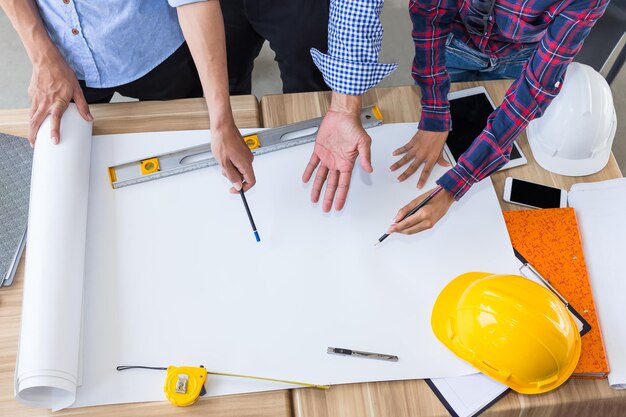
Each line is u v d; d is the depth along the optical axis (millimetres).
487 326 997
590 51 1827
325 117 1158
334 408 991
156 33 1237
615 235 1156
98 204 1143
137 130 1230
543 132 1229
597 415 1048
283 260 1091
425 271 1097
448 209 1162
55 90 1172
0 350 1029
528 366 987
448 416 993
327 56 1083
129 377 998
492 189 1188
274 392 998
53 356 953
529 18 1197
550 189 1204
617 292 1105
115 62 1257
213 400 988
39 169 1108
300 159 1201
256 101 1284
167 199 1148
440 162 1212
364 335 1037
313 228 1125
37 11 1188
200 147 1206
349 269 1089
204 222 1125
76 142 1149
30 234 1057
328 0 1425
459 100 1307
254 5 1432
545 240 1145
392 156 1216
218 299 1056
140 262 1087
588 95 1178
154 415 976
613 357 1042
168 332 1029
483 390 1013
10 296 1073
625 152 2156
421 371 1019
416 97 1296
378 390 1007
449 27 1162
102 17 1157
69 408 977
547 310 994
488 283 1031
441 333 1045
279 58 1575
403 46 2367
